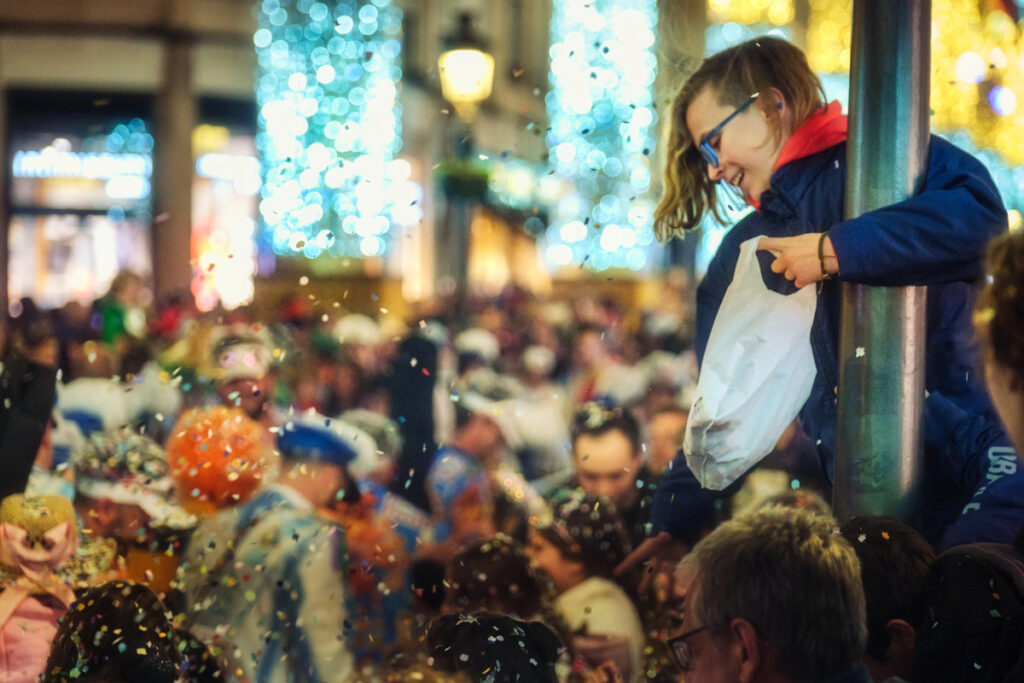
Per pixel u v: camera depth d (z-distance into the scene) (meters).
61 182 20.92
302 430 3.79
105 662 2.33
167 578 3.49
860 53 2.46
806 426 2.78
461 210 21.69
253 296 12.71
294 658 3.27
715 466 2.56
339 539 3.41
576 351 10.53
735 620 1.87
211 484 3.49
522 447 6.36
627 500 4.28
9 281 20.58
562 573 3.31
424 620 3.86
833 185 2.67
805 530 1.93
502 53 25.86
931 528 2.71
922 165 2.47
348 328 9.27
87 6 20.66
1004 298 1.69
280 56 18.92
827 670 1.85
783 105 2.67
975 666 2.08
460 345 9.57
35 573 2.80
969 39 9.23
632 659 3.18
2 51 20.53
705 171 2.90
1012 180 10.52
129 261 21.09
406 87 22.69
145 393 6.68
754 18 10.14
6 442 3.39
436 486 4.79
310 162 15.48
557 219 15.81
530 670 2.30
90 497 3.51
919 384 2.49
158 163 20.94
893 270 2.35
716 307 2.95
